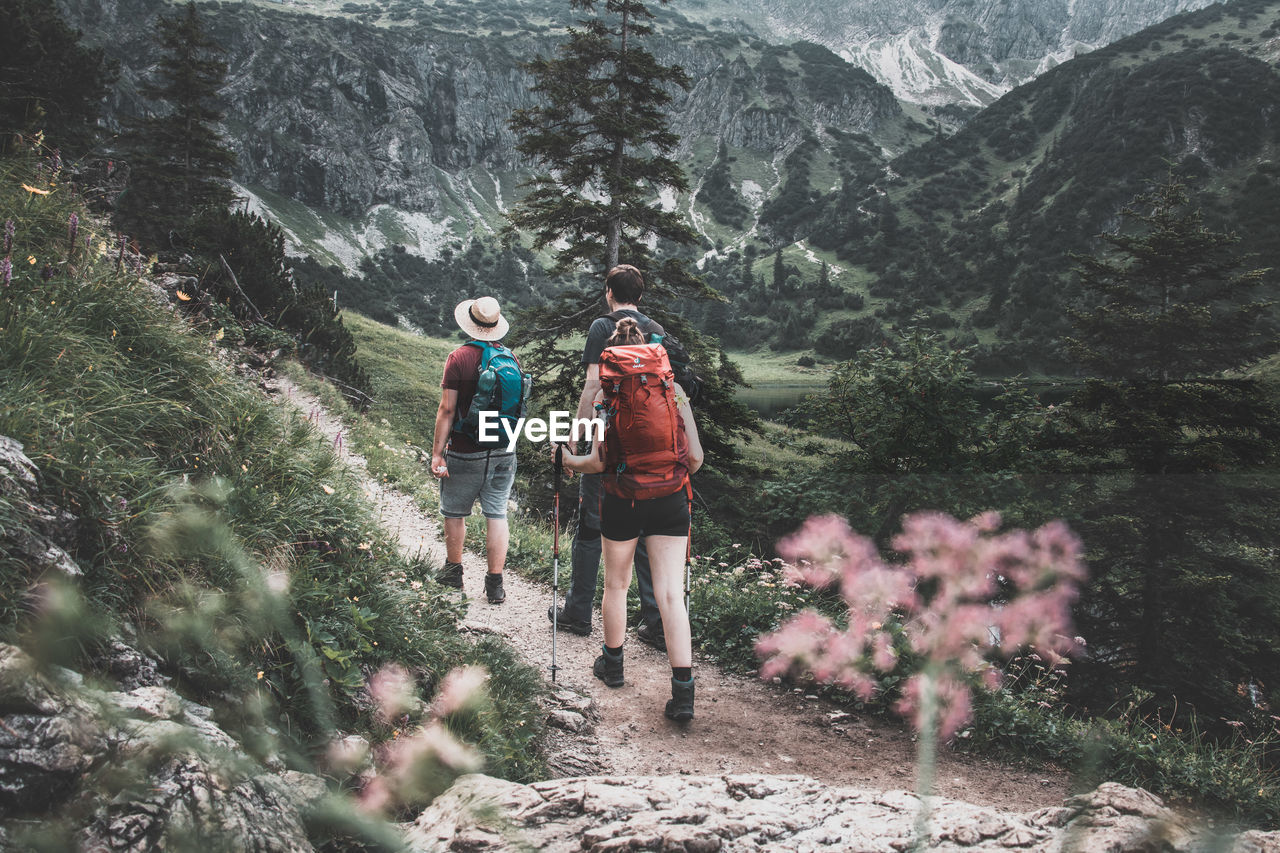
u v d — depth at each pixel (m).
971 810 2.00
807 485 6.06
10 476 1.98
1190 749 3.05
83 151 18.02
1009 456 8.04
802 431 9.93
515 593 5.58
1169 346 15.73
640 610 5.34
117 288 3.56
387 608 3.25
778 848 1.84
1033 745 3.43
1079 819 0.69
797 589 4.74
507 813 1.94
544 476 14.38
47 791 1.37
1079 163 189.25
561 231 21.11
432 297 182.50
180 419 3.11
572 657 4.51
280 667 2.39
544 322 20.38
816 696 4.15
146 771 1.48
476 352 4.75
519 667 3.82
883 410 8.64
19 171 4.18
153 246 9.98
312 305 17.17
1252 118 173.62
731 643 4.73
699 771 3.30
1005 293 151.88
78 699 1.50
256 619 1.79
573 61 20.94
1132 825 1.65
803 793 2.18
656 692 4.17
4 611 1.63
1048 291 143.12
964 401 8.58
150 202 24.47
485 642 3.98
